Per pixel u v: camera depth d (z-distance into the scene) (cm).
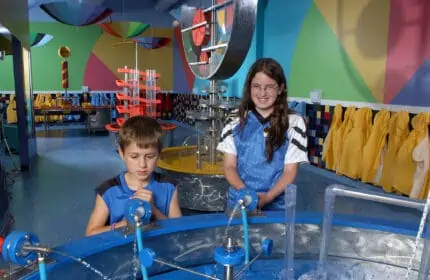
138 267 131
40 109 897
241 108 190
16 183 486
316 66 501
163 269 135
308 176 476
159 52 1125
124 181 163
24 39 586
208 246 144
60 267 113
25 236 97
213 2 327
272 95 176
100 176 525
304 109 516
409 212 325
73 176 524
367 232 144
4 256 96
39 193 444
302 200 387
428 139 337
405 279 131
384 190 378
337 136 446
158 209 162
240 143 190
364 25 420
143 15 1070
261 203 171
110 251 126
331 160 463
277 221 149
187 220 145
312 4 501
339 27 456
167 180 170
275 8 588
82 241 127
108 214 161
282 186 177
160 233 135
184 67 1020
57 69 1064
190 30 373
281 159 184
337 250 146
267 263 142
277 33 586
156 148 153
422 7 352
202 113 364
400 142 364
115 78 1112
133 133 148
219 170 342
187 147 427
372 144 393
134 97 614
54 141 818
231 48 292
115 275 127
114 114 1025
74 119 1079
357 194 124
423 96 356
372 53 411
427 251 109
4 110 977
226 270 95
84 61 1082
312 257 147
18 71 546
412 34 365
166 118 1118
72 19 643
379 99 406
